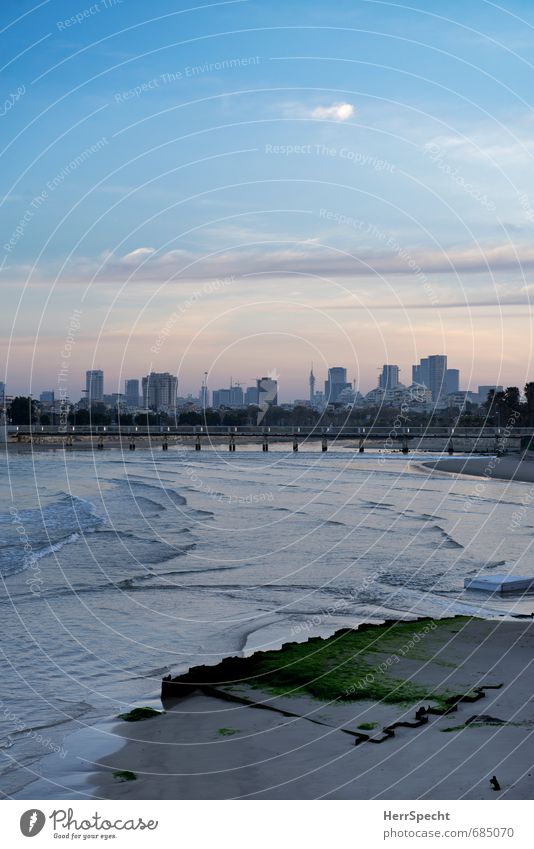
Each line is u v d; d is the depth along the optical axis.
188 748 10.55
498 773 9.09
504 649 14.06
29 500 51.28
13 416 155.62
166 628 18.47
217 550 30.34
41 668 15.35
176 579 24.52
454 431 110.81
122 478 69.81
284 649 14.35
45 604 21.03
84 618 19.45
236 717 11.42
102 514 42.97
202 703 12.17
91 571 26.02
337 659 13.54
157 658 16.08
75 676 14.83
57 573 25.62
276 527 37.09
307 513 43.12
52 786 9.98
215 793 9.30
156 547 31.17
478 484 64.56
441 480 68.25
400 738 10.16
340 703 11.54
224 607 20.64
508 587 22.23
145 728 11.59
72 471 79.00
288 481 66.31
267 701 11.86
